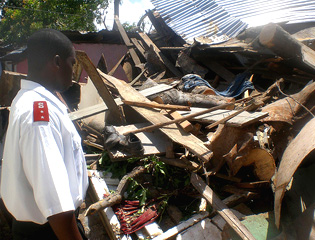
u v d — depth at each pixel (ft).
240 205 10.50
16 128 4.62
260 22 23.21
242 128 10.55
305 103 11.63
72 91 17.47
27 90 5.04
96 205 9.44
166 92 14.83
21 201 4.82
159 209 10.28
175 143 11.59
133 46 29.89
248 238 8.05
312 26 21.53
